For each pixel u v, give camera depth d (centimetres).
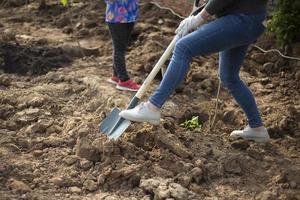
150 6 892
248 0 558
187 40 558
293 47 764
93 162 581
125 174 564
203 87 715
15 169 569
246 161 596
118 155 580
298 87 721
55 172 573
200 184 572
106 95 668
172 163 581
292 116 662
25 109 653
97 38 828
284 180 579
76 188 558
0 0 928
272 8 797
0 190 546
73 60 770
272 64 757
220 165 587
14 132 620
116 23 666
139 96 578
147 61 743
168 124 624
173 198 544
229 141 627
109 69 743
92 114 648
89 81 698
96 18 875
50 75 720
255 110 611
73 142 604
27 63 755
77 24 857
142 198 550
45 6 908
